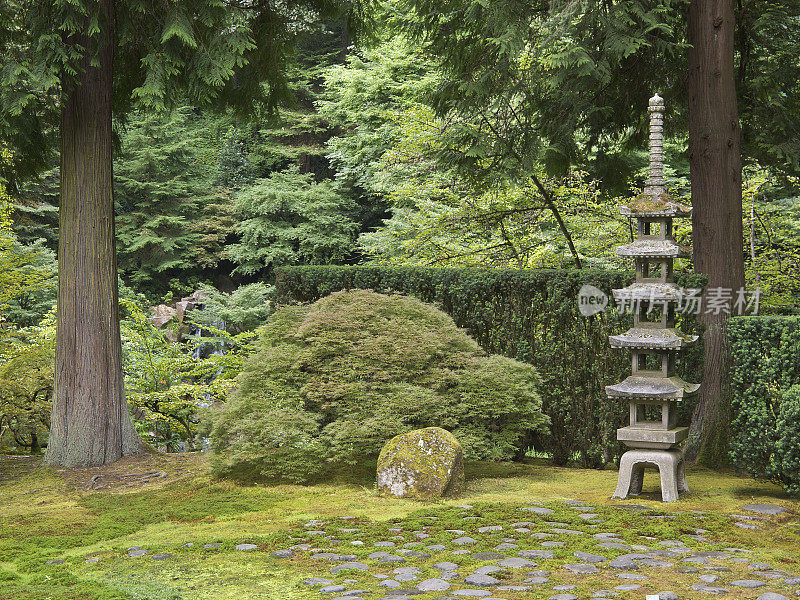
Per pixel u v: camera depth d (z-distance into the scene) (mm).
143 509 5719
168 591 3555
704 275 7180
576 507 5426
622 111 9602
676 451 5891
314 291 8492
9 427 9805
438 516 5180
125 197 22969
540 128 9266
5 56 7020
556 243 12383
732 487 6277
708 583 3645
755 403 6012
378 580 3771
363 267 8328
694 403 7375
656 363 7066
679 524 4887
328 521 5086
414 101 16406
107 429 7742
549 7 8312
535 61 8664
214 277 24812
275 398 6781
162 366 11219
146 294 22938
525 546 4363
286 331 7254
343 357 6805
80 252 7707
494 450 6699
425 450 5996
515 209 11422
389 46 17297
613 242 11680
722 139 7543
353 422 6410
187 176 23453
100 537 4844
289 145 24047
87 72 7672
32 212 19219
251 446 6398
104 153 7824
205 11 7164
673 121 9969
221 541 4625
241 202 22047
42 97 7652
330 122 21672
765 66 8977
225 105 9766
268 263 22719
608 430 7277
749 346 6047
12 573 4074
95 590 3602
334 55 23516
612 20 7762
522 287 7668
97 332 7719
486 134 9062
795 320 5750
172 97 7820
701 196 7641
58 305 7793
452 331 7172
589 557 4117
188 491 6309
